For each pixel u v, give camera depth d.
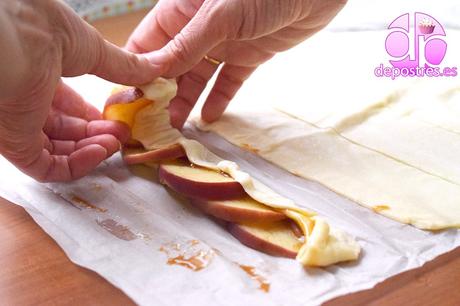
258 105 0.76
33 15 0.52
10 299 0.51
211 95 0.72
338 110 0.74
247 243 0.55
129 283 0.51
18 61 0.51
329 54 0.89
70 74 0.57
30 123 0.56
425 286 0.52
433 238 0.56
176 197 0.61
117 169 0.65
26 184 0.62
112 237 0.56
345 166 0.65
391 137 0.69
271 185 0.63
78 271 0.53
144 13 1.05
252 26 0.64
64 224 0.57
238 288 0.51
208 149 0.68
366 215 0.59
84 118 0.66
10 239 0.56
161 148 0.63
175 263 0.53
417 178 0.63
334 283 0.51
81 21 0.56
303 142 0.69
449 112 0.74
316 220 0.55
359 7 1.01
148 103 0.64
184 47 0.63
